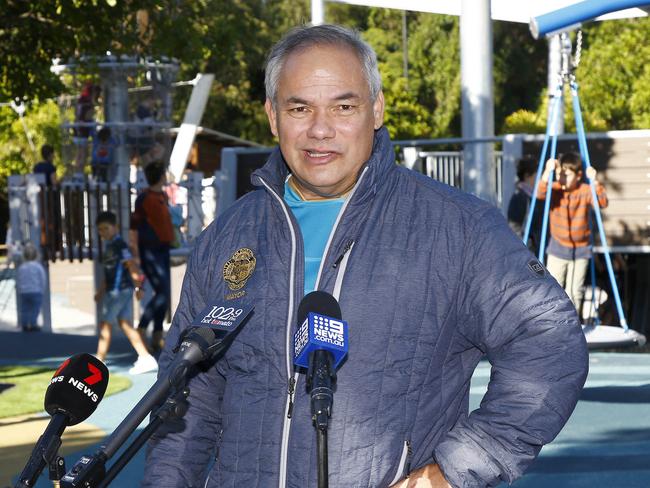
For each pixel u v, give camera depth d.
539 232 13.44
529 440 2.61
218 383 2.97
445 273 2.74
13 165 42.59
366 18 51.72
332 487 2.64
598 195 12.77
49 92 16.09
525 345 2.69
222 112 43.59
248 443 2.74
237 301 2.83
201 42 15.27
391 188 2.83
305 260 2.82
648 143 14.09
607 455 7.76
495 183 15.06
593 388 10.74
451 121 48.72
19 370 12.95
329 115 2.79
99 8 13.87
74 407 2.70
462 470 2.61
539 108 44.06
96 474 2.54
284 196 2.96
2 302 22.22
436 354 2.74
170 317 17.84
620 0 10.20
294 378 2.72
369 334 2.70
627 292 14.83
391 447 2.66
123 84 19.58
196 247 3.04
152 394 2.62
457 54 48.44
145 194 13.83
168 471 2.96
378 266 2.74
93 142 19.62
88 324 19.31
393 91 38.81
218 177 17.56
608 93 39.34
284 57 2.83
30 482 2.63
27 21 14.16
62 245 17.44
